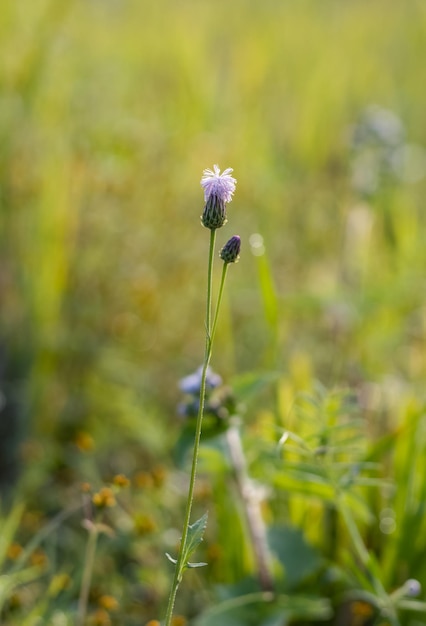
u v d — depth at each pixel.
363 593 0.89
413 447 0.90
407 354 1.30
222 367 1.33
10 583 0.87
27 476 1.10
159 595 0.96
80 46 1.80
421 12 2.83
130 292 1.37
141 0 2.57
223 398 0.87
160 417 1.25
